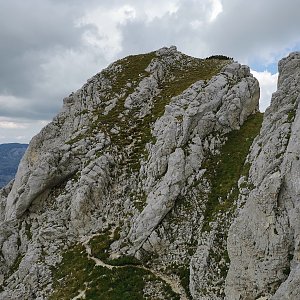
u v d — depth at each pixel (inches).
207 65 2979.8
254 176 1589.6
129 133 2480.3
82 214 2110.0
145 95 2721.5
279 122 1619.1
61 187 2348.7
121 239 1939.0
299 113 1477.6
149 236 1856.5
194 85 2434.8
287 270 1280.8
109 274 1761.8
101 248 1921.8
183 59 3137.3
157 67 2952.8
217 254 1562.5
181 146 2100.1
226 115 2253.9
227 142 2194.9
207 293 1473.9
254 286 1328.7
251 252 1347.2
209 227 1724.9
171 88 2753.4
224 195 1877.5
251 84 2429.9
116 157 2330.2
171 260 1782.7
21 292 1940.2
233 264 1387.8
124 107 2669.8
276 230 1315.2
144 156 2278.5
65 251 2030.0
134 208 2043.6
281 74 1908.2
